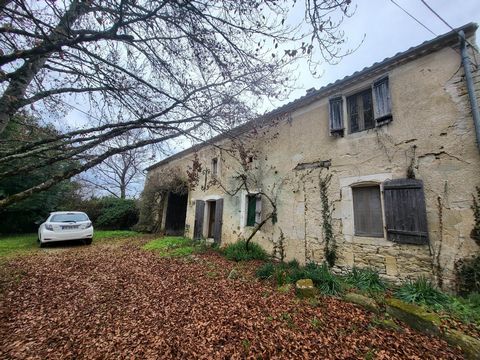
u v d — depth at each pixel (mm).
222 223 9547
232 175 9562
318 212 6500
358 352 2959
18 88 2693
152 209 13695
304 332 3398
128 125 3027
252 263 6965
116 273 5980
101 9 2312
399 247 4934
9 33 2188
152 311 4055
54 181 2848
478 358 2742
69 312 4008
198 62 3146
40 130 3619
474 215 4133
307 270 5449
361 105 6145
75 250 8266
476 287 3945
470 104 4324
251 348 3068
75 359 2879
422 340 3146
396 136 5223
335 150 6359
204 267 6559
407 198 4863
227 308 4137
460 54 4543
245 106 3537
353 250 5664
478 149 4152
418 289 4117
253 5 2592
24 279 5336
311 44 2615
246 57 3109
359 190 5852
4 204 2539
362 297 4164
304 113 7340
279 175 7711
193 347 3109
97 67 2834
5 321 3658
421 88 4977
